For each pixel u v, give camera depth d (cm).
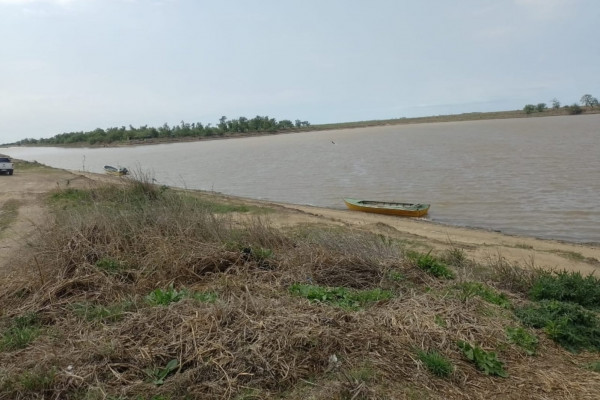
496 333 425
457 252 831
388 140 6625
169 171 3997
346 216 1609
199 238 668
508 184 2219
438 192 2159
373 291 521
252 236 705
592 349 424
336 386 329
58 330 427
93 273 553
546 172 2488
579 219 1557
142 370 350
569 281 571
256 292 503
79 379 336
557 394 346
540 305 514
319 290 512
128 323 410
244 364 349
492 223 1560
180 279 560
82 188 1675
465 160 3300
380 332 402
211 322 392
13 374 343
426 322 426
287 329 382
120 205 893
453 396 338
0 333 436
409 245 1002
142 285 537
